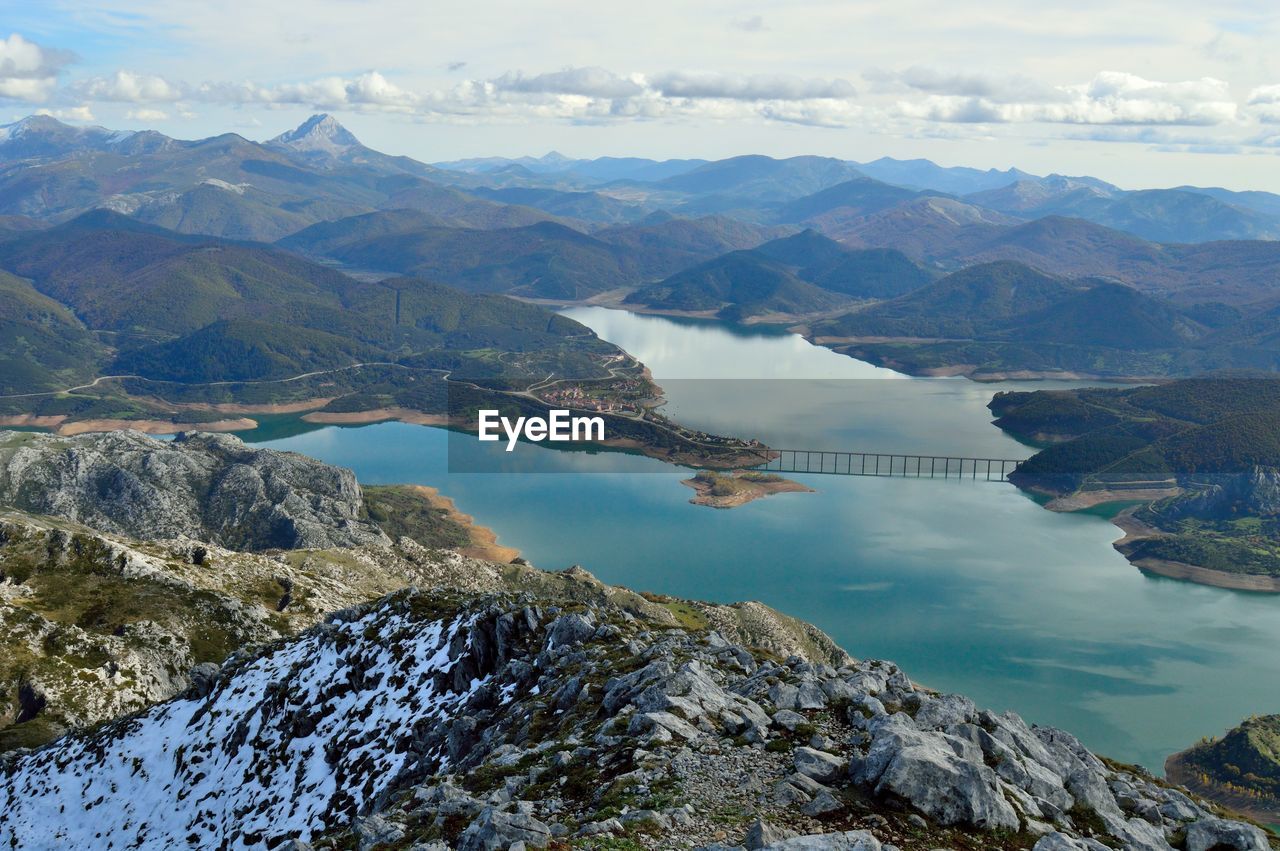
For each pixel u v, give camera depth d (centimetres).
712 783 4919
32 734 15400
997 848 4453
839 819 4534
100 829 10125
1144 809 5469
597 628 9194
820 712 5941
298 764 9488
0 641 17525
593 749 5759
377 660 10356
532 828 4503
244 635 19988
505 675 8744
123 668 17750
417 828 5309
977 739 5481
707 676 6531
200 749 10700
